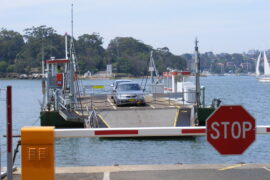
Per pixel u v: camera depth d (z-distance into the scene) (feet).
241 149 26.23
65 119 98.43
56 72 129.59
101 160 72.49
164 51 651.66
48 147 26.50
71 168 39.09
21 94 356.38
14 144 77.05
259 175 36.04
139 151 79.25
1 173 35.83
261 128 31.78
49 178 26.55
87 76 598.75
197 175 36.06
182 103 121.19
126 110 104.99
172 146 83.46
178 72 144.15
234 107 26.12
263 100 256.93
